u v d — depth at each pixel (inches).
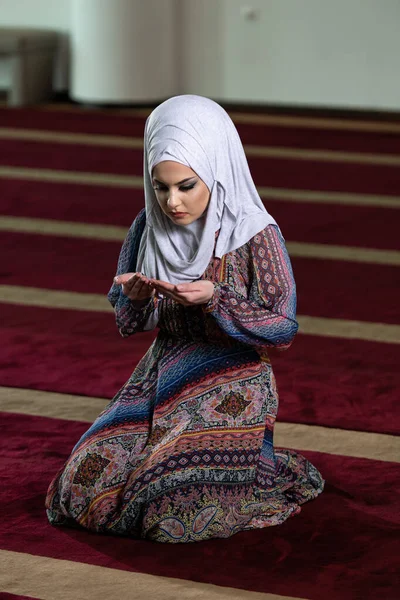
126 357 197.3
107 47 439.2
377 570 126.9
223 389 132.4
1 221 290.5
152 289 128.4
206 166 125.0
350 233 284.5
